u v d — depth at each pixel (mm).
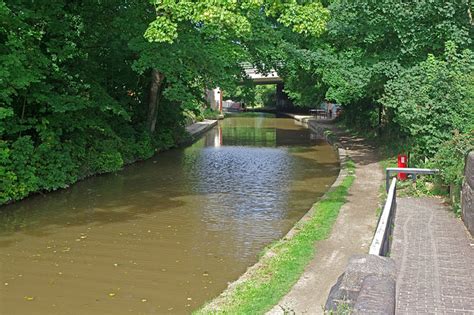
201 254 10359
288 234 10477
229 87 20328
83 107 16828
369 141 28547
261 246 10844
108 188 17000
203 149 28719
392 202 8609
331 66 22594
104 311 7766
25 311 7746
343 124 40125
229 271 9422
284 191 16594
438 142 13289
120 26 17688
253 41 22250
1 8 12781
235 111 85500
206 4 11414
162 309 7840
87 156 19062
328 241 9820
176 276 9188
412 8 18203
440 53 18375
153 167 21781
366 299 3350
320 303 6891
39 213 13555
